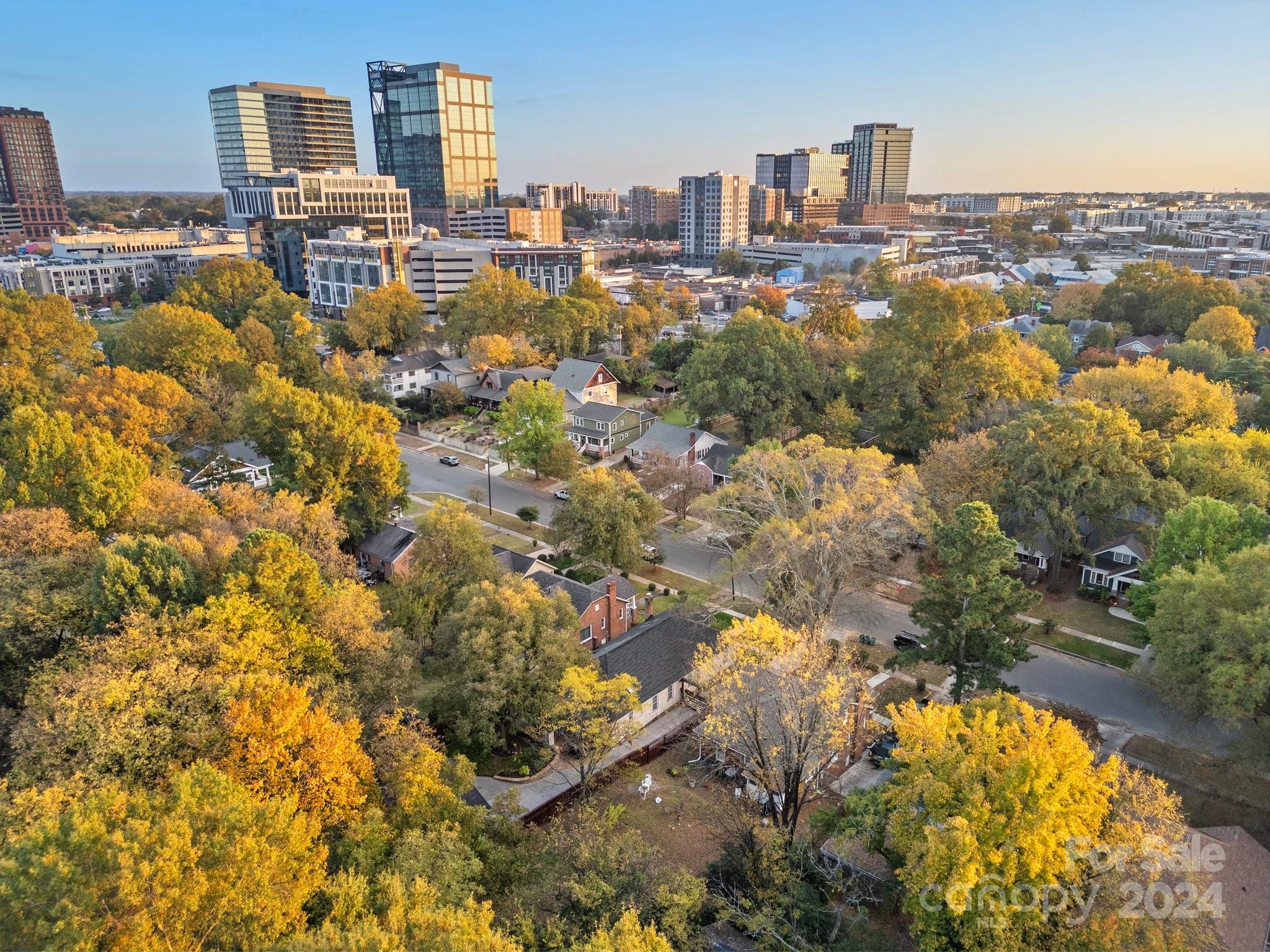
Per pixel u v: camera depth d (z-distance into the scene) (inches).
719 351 3284.9
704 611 1983.3
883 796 1091.9
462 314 4761.3
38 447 1854.1
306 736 1082.1
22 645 1379.2
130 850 780.0
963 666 1619.1
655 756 1631.4
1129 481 2121.1
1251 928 1016.2
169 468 2438.5
